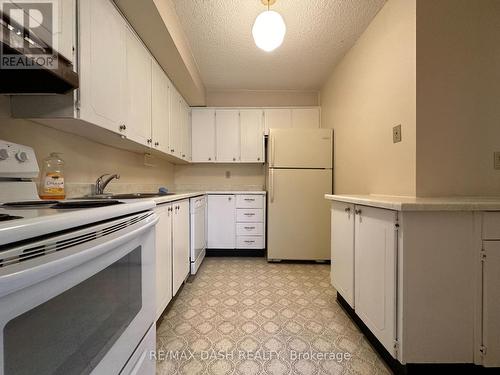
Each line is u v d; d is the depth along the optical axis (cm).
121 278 80
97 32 123
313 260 295
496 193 153
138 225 87
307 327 158
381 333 122
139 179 244
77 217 56
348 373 120
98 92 124
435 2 150
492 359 108
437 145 151
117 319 77
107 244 63
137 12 151
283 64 282
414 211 107
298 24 209
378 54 194
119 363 75
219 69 293
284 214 296
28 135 118
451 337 108
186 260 218
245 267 279
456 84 151
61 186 126
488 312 108
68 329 57
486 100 153
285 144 297
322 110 339
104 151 183
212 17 200
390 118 178
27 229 44
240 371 121
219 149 345
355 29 216
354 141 239
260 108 344
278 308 183
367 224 136
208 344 141
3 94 106
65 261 49
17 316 42
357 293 150
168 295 165
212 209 321
